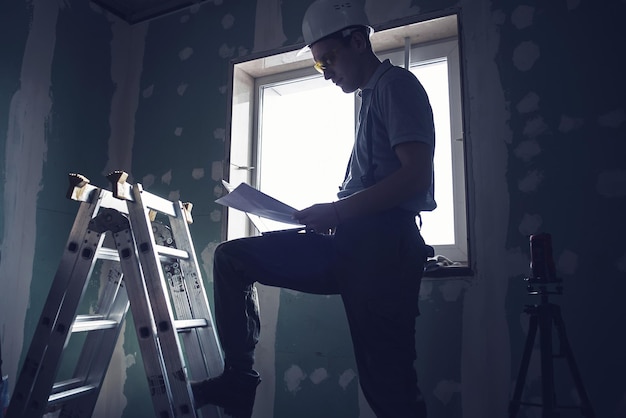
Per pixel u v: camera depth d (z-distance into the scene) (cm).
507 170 188
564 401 166
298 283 144
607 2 183
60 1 252
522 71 191
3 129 219
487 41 199
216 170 249
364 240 126
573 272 172
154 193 262
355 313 124
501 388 176
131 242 159
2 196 215
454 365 184
